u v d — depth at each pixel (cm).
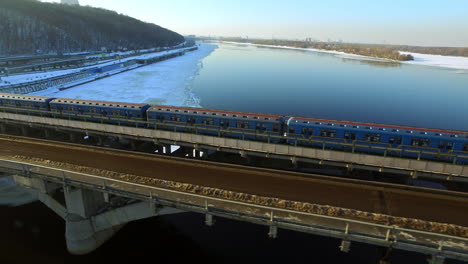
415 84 12406
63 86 10094
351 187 2345
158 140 3438
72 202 2392
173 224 2925
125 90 10081
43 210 3170
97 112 4047
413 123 7556
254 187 2344
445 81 13175
